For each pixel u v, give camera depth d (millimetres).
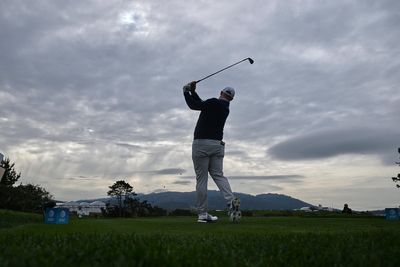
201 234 5750
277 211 15461
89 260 3441
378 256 3727
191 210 16688
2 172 9336
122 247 3902
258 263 3471
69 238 4641
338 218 10906
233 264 3383
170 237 5000
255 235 5434
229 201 8742
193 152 8938
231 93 9156
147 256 3428
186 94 9070
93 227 7238
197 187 8945
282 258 3703
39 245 4082
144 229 6883
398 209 10281
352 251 3988
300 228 7289
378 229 6633
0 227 7273
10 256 3408
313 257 3725
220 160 9016
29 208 26469
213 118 8828
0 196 25719
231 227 7477
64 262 3264
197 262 3359
